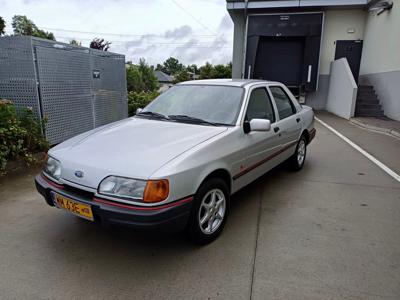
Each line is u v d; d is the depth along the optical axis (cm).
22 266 250
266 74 1412
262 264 254
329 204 372
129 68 3391
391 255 267
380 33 1112
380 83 1103
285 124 419
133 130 315
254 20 1343
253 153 340
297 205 369
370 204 373
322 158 584
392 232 307
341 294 220
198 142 277
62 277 237
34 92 538
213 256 265
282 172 496
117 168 239
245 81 399
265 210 355
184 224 250
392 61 1002
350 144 700
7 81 543
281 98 443
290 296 218
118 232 304
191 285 229
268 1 1306
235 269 248
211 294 220
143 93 1086
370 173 493
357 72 1361
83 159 256
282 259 261
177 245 282
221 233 302
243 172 327
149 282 232
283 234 301
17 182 435
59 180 266
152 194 227
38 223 320
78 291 222
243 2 1329
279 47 1373
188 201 248
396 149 652
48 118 563
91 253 269
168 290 224
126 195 231
